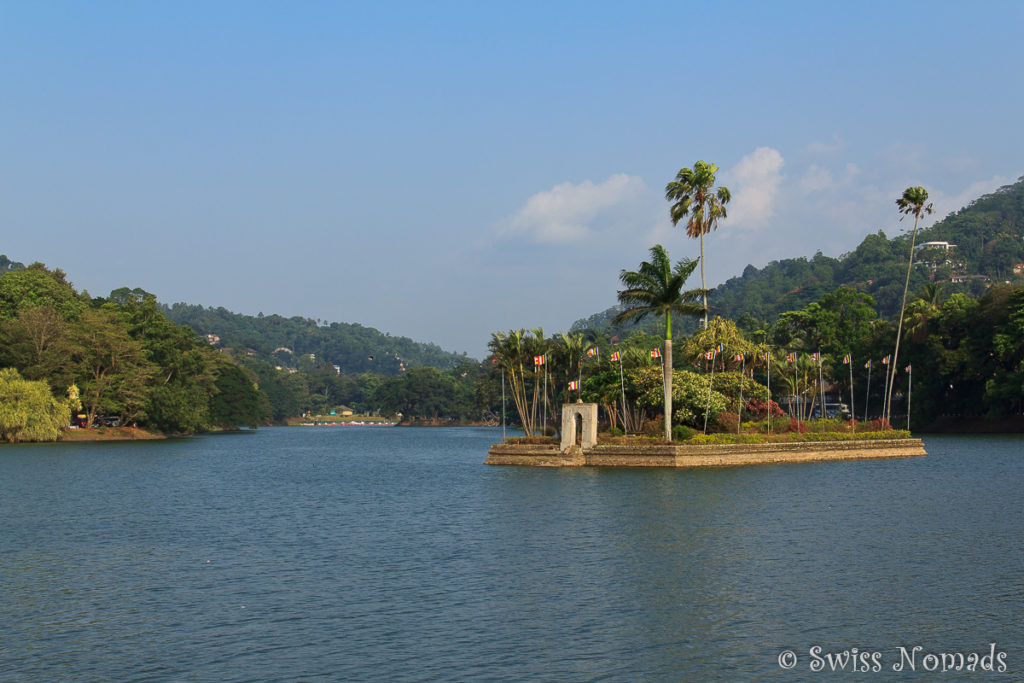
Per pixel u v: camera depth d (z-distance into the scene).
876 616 31.69
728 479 72.50
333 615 32.59
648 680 26.09
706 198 117.38
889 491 64.00
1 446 131.25
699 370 118.19
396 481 82.94
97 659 28.12
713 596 34.44
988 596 33.97
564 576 38.06
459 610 33.06
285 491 73.94
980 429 146.88
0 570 40.53
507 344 102.38
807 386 136.25
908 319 152.38
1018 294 135.25
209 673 26.84
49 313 144.12
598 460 86.25
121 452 123.56
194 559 42.94
